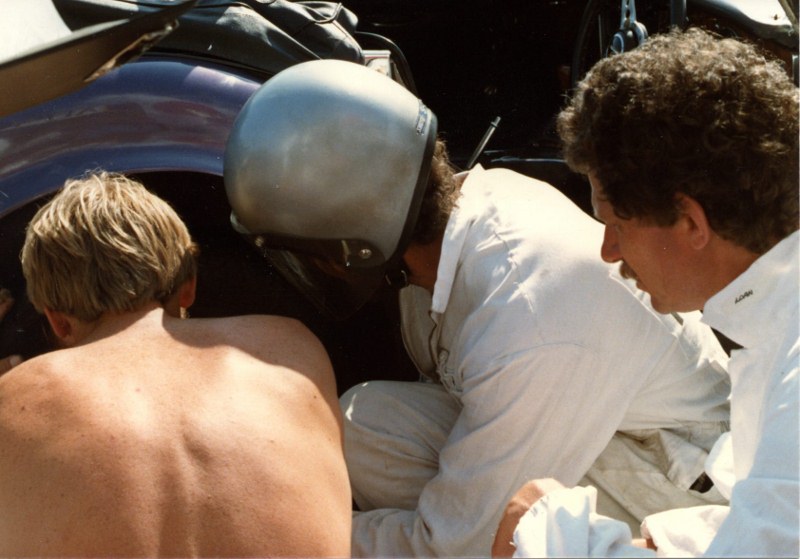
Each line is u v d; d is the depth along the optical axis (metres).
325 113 1.74
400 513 1.87
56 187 2.01
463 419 1.78
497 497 1.72
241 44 2.13
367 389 2.03
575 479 1.76
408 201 1.76
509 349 1.68
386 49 2.71
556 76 3.66
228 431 1.37
